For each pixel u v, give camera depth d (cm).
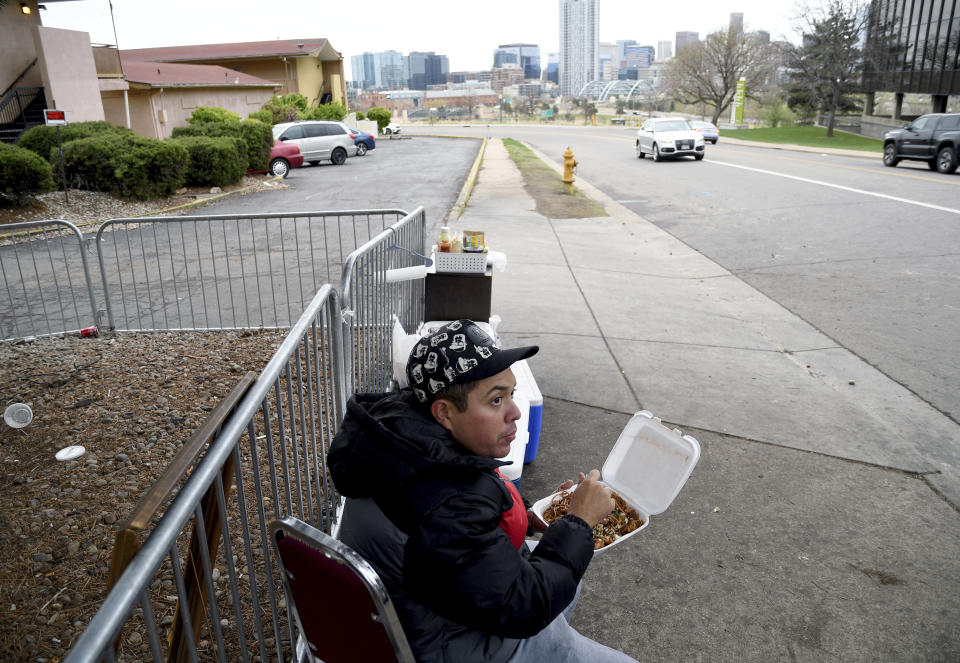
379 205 1567
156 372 525
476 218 1372
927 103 3938
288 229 1260
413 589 154
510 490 179
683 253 1086
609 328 695
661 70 6869
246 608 281
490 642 168
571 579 160
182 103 2934
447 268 488
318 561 150
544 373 571
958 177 1962
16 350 585
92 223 1287
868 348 638
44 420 437
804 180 1969
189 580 180
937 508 374
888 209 1401
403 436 153
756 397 524
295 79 4469
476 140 4628
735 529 356
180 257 1016
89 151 1545
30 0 2197
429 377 156
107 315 642
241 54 4409
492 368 154
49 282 880
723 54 5994
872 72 4456
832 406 508
